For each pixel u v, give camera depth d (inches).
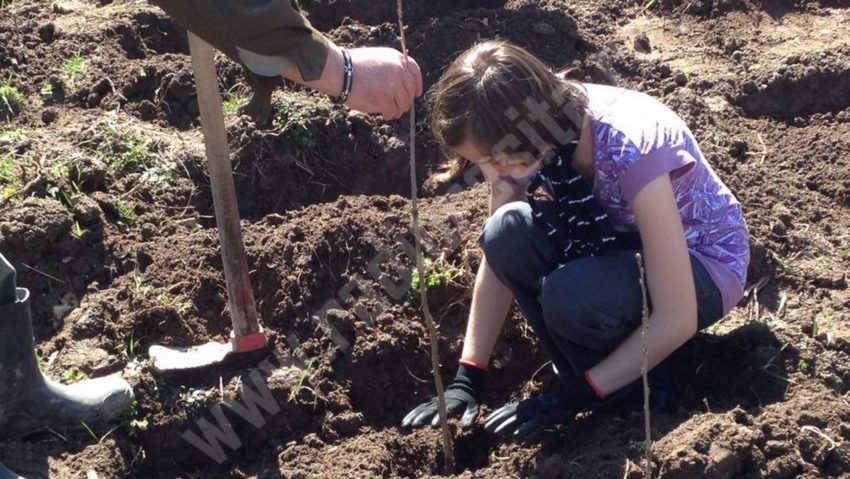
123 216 96.0
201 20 63.6
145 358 86.7
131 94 111.1
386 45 119.5
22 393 78.0
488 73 69.9
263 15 63.8
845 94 116.9
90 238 93.6
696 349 86.0
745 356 84.0
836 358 83.5
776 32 125.5
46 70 111.9
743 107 116.1
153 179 100.4
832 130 112.3
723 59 121.6
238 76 114.3
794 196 102.1
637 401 82.0
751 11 128.6
